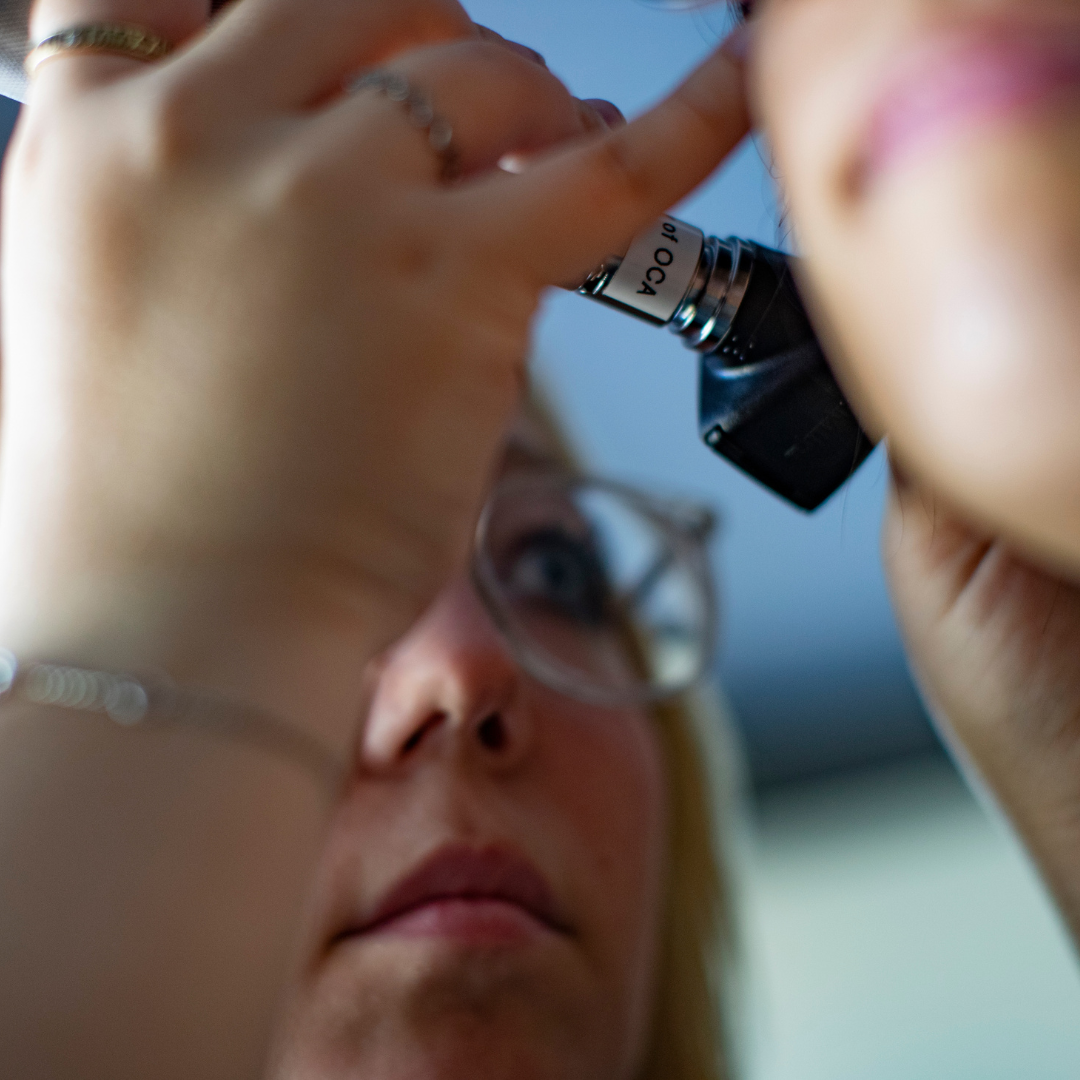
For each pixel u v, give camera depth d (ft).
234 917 0.86
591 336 3.75
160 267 1.00
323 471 0.96
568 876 2.06
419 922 1.89
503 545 2.75
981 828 5.23
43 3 1.21
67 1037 0.79
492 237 1.01
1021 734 1.46
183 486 0.96
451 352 0.99
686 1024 3.12
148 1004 0.82
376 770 1.98
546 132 1.17
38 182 1.07
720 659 4.28
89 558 0.96
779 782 5.28
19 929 0.82
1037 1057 4.13
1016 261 0.51
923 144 0.54
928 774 5.31
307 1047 1.79
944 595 1.50
